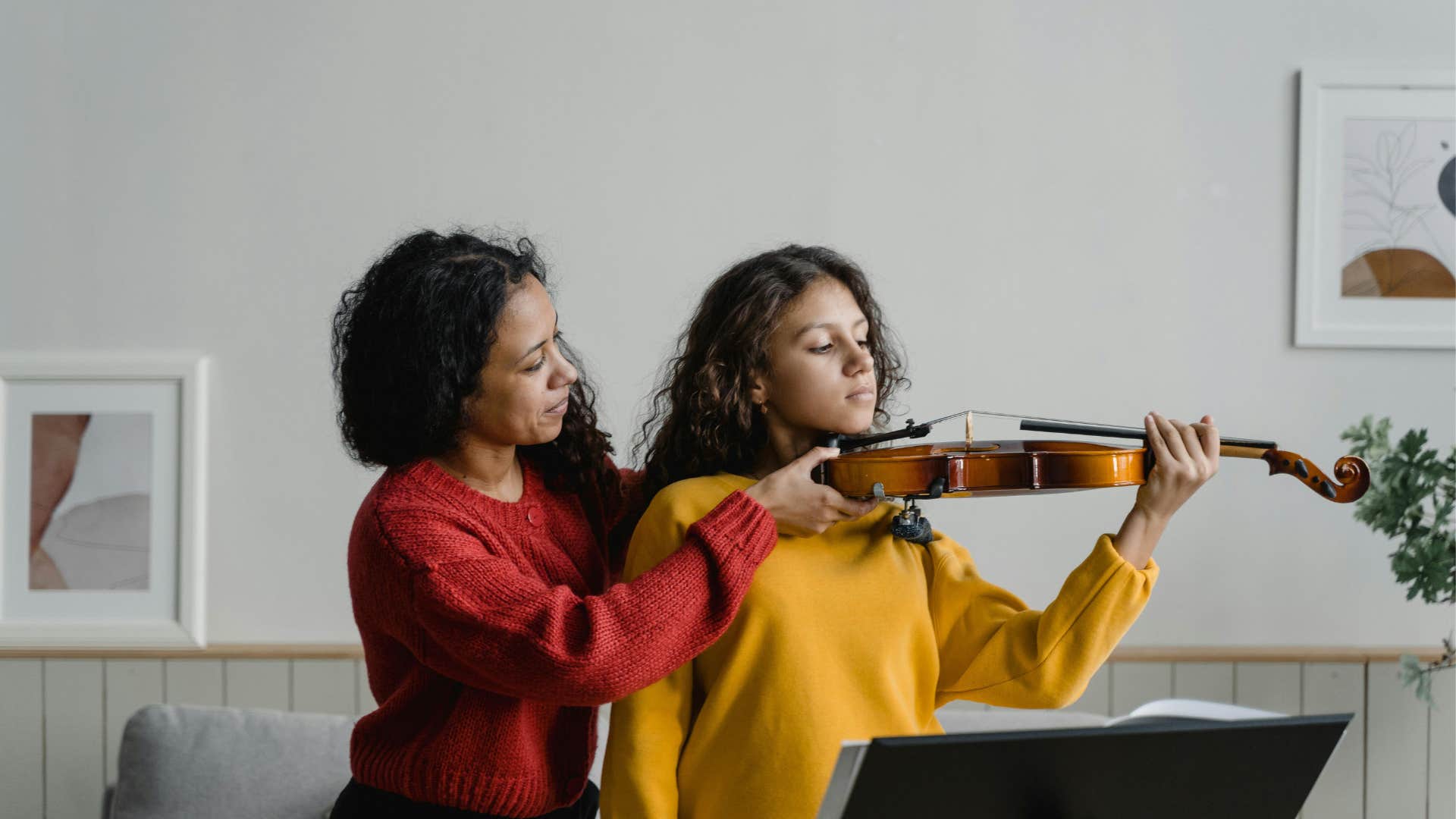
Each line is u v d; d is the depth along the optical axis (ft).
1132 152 8.96
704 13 9.04
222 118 9.09
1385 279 8.86
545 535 4.79
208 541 9.04
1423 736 8.65
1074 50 8.98
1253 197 8.94
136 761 7.52
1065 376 8.96
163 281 9.07
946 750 3.31
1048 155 8.97
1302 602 8.86
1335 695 8.69
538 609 4.06
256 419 9.04
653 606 4.04
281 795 7.36
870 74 9.01
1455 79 8.80
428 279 4.29
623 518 5.29
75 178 9.09
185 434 8.97
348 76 9.08
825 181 9.00
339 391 4.75
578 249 9.04
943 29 9.00
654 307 9.02
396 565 4.25
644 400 8.98
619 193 9.04
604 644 3.96
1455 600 7.77
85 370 8.98
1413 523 7.86
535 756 4.54
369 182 9.07
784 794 4.27
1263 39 8.93
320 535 9.04
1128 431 5.07
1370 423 8.00
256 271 9.07
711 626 4.13
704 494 4.69
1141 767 3.52
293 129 9.08
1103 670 8.75
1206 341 8.94
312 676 8.86
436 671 4.43
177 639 8.92
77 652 8.92
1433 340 8.82
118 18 9.09
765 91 9.04
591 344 9.02
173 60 9.10
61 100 9.09
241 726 7.65
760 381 4.75
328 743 7.59
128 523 9.00
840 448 4.87
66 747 8.95
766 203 9.01
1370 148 8.87
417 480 4.51
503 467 4.69
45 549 9.00
